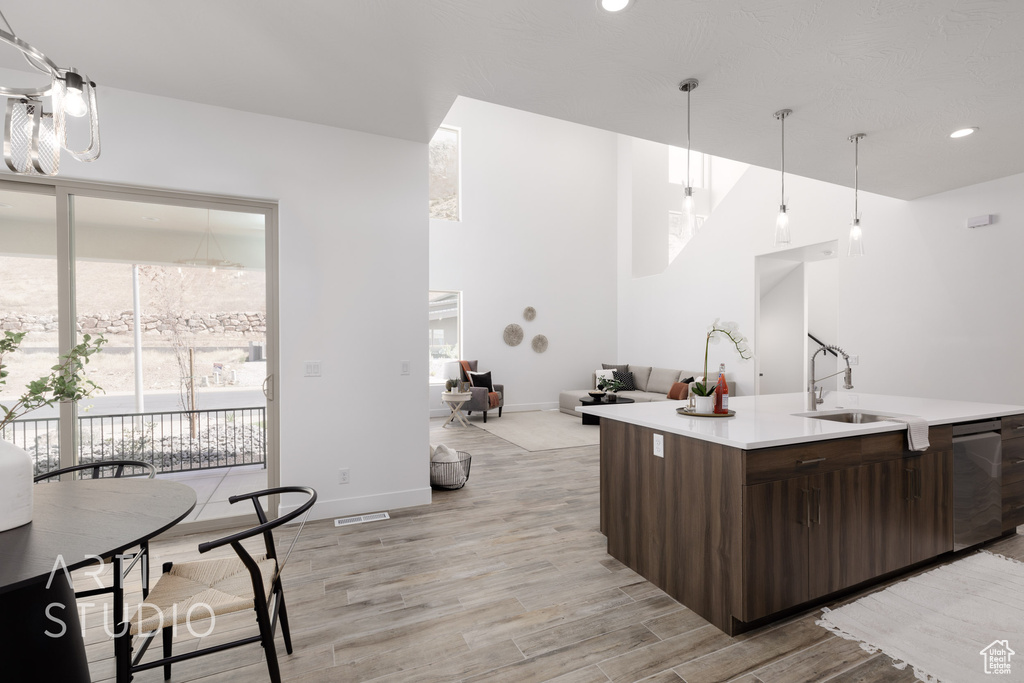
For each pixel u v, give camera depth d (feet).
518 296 27.43
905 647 6.08
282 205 10.02
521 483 13.39
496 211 26.86
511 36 6.73
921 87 7.97
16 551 3.75
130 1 6.17
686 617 6.83
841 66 7.34
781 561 6.46
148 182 9.04
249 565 4.75
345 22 6.53
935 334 14.02
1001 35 6.51
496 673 5.64
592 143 29.71
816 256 20.56
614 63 7.36
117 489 5.42
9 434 8.58
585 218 29.45
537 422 23.66
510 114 27.32
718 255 23.07
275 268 10.28
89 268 9.01
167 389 9.58
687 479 7.07
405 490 11.25
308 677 5.57
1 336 8.54
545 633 6.43
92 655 5.95
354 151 10.64
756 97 8.36
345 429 10.62
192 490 5.41
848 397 11.44
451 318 26.40
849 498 7.12
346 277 10.59
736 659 5.88
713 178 32.07
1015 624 6.58
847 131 9.73
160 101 9.08
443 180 26.07
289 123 10.06
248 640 4.92
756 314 21.29
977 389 13.12
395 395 11.10
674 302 25.90
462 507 11.34
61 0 6.16
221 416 9.98
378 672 5.66
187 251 9.66
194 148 9.34
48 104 8.45
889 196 14.20
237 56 7.55
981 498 8.92
